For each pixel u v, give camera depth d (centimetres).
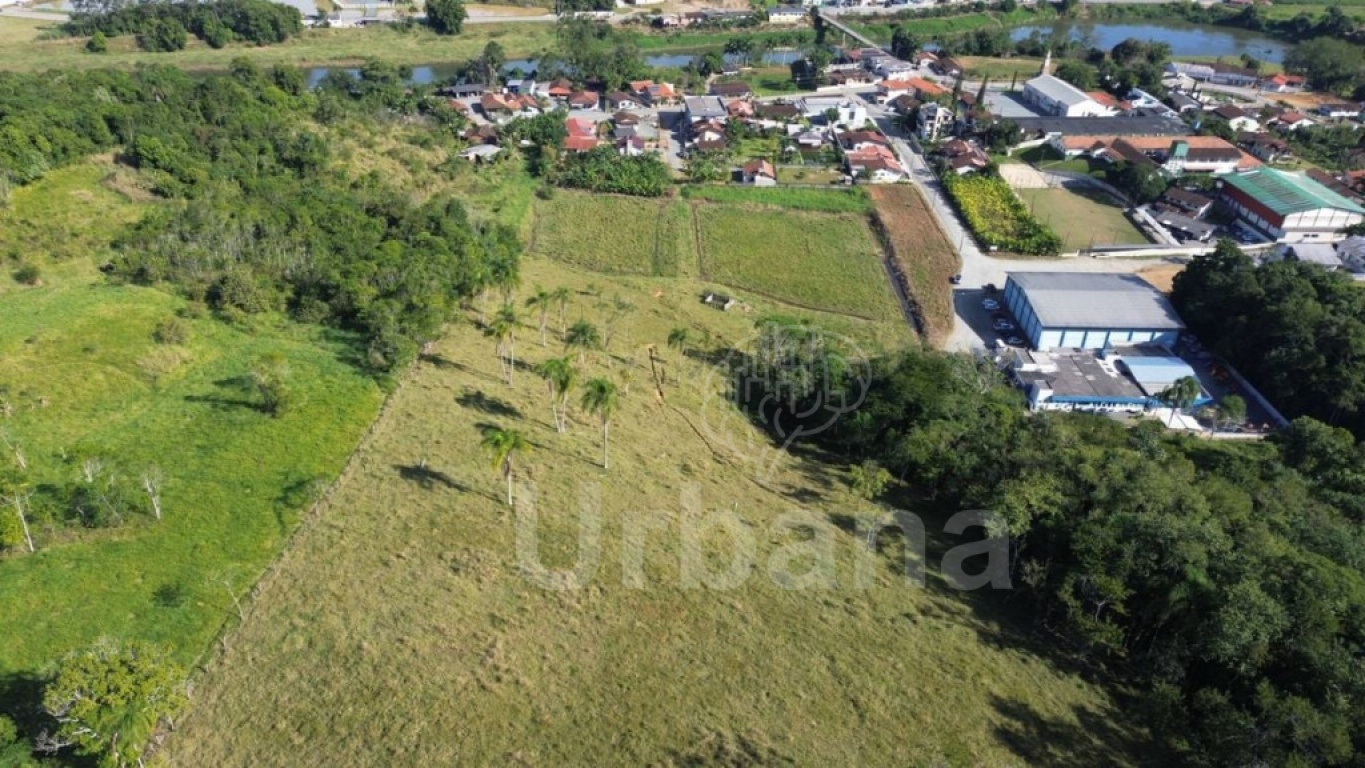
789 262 15375
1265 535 7156
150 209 11725
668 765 5641
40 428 7769
